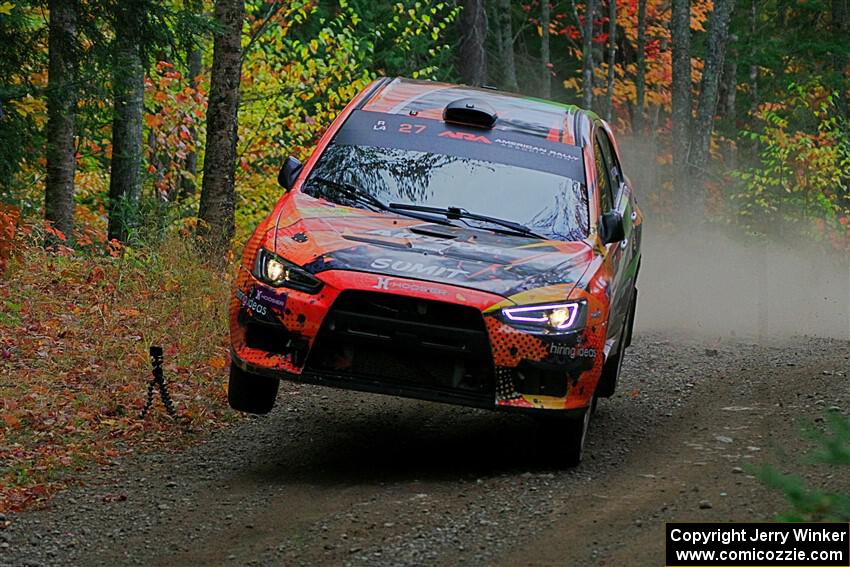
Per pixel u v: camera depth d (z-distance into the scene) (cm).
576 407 1515
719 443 1697
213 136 3038
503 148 1797
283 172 1780
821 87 6203
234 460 1642
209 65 4431
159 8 2903
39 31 2959
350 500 1430
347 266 1507
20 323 2244
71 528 1345
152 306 2417
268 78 4100
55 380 1952
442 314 1480
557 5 7825
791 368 2378
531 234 1661
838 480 1399
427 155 1773
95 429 1748
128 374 2009
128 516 1388
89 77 2956
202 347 2192
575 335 1502
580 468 1602
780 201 4769
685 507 1341
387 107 1878
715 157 7806
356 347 1496
